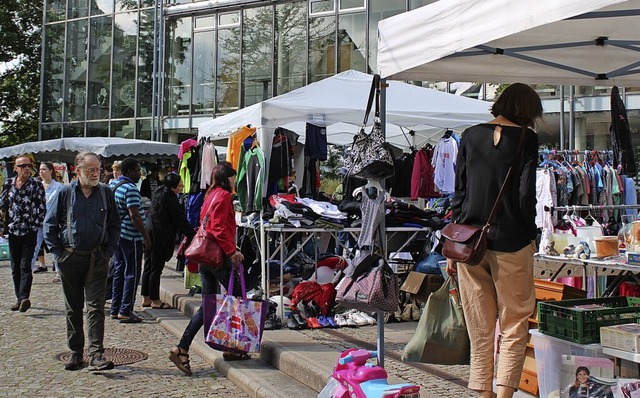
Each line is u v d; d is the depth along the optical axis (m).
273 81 19.22
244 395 5.42
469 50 4.82
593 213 9.14
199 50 20.59
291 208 7.45
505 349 3.77
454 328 4.43
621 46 4.75
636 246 4.61
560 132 14.23
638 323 3.97
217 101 20.23
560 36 4.63
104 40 22.42
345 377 3.84
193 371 6.16
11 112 30.05
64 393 5.32
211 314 5.93
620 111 6.21
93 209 5.90
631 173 6.25
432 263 6.79
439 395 4.60
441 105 8.78
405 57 4.34
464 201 3.99
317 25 18.58
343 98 8.34
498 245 3.76
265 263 7.57
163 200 8.91
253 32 19.59
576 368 3.88
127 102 21.94
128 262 8.20
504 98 3.92
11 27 29.11
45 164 11.67
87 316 6.01
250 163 7.67
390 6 17.50
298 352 5.89
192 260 5.95
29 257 8.63
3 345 6.91
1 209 8.84
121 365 6.23
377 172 4.94
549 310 4.12
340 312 7.53
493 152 3.81
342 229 7.43
